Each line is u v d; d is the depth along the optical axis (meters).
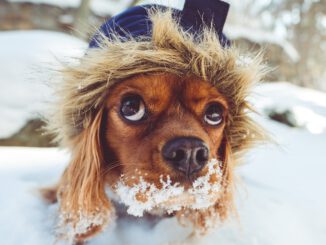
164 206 0.21
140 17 0.23
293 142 0.50
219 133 0.21
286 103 0.73
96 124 0.21
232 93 0.22
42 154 0.39
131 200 0.19
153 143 0.18
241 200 0.27
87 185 0.21
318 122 0.65
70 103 0.21
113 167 0.21
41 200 0.26
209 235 0.24
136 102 0.19
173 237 0.23
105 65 0.20
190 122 0.19
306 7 1.80
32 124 0.52
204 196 0.19
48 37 0.72
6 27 1.12
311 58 1.97
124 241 0.23
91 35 0.25
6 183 0.29
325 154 0.44
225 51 0.21
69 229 0.22
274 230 0.24
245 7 2.14
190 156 0.17
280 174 0.36
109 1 1.41
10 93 0.54
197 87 0.20
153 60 0.19
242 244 0.23
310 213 0.27
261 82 0.25
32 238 0.22
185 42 0.20
